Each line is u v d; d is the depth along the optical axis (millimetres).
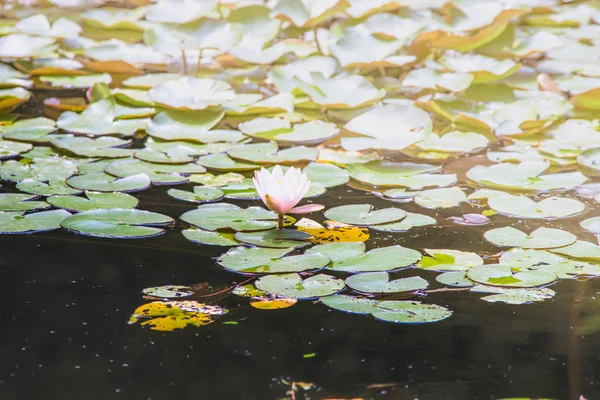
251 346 5352
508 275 5570
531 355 5340
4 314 5418
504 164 6125
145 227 5734
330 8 6906
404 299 5488
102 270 5562
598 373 5297
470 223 5797
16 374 5270
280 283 5527
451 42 6953
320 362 5316
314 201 5910
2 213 5773
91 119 6398
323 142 6316
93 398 5223
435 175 6062
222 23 6898
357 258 5625
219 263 5598
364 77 6676
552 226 5781
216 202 5879
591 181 6035
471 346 5363
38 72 6805
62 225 5730
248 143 6277
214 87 6566
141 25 7906
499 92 6707
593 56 7113
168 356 5320
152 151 6188
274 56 6977
